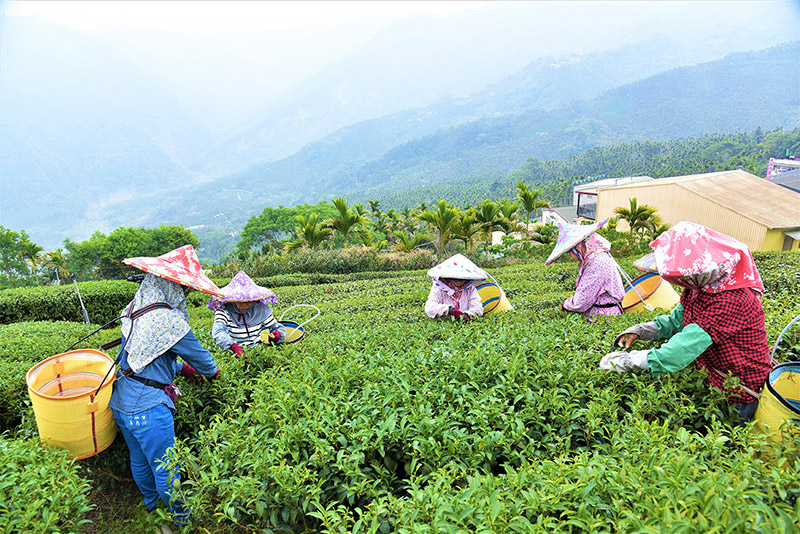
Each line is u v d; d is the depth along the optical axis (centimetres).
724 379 337
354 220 3059
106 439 364
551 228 4094
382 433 301
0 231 5722
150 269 360
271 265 2503
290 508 283
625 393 361
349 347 508
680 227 347
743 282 327
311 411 342
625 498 218
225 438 334
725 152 17100
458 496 231
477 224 3206
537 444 305
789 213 3794
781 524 180
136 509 397
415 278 1638
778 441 284
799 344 410
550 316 648
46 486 297
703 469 238
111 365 379
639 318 517
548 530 213
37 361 602
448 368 404
